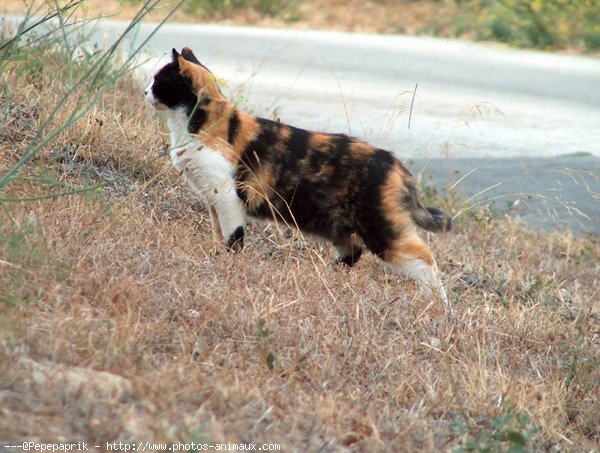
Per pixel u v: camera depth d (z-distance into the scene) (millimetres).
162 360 8961
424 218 12664
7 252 9773
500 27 37188
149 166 14688
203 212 14477
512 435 8562
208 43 32656
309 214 12484
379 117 23594
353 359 10305
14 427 6742
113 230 11711
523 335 11984
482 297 13398
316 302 11305
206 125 12328
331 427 8242
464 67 31281
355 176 12180
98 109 15641
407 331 11406
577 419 10375
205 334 9914
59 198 12078
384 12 42656
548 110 25672
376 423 8711
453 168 20422
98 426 6973
